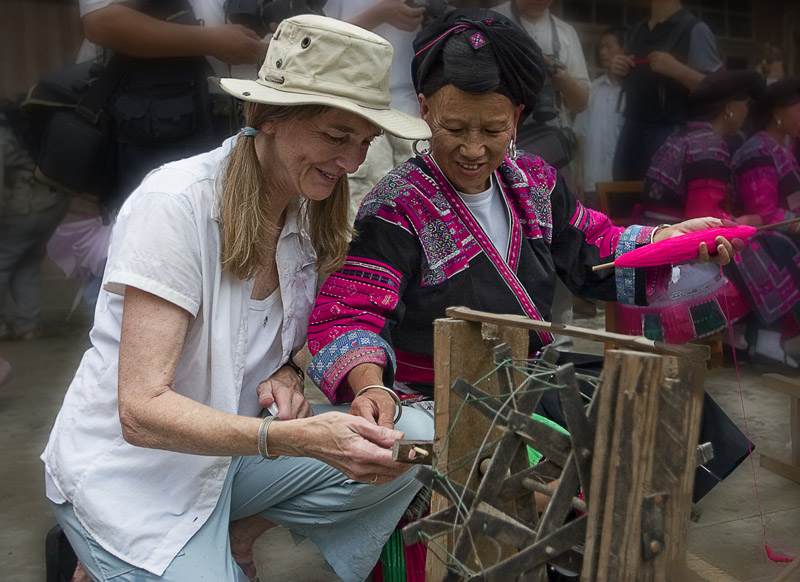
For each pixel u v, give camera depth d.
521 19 4.13
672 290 2.49
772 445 3.09
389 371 1.82
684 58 4.25
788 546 2.38
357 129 1.56
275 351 1.82
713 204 3.86
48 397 3.50
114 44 2.88
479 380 1.38
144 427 1.51
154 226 1.52
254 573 1.99
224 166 1.61
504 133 1.82
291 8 2.91
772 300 3.90
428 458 1.43
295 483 1.80
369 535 1.84
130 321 1.52
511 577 1.28
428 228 1.90
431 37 1.82
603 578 1.23
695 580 1.97
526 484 1.37
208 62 2.96
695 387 1.21
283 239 1.73
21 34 4.19
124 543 1.60
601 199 3.99
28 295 4.23
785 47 6.01
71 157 3.06
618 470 1.21
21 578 2.14
